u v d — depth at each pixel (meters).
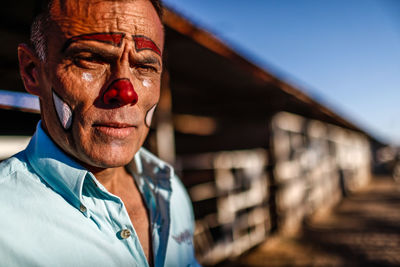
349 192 11.26
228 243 3.99
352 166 12.95
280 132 5.60
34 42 0.75
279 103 4.99
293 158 6.32
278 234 5.23
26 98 1.93
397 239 5.05
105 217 0.77
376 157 24.30
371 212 7.37
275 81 3.90
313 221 6.55
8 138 2.33
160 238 0.94
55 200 0.71
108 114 0.71
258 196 4.89
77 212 0.72
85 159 0.73
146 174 1.08
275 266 3.91
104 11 0.71
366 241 5.00
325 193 8.51
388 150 25.56
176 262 0.94
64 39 0.70
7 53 2.24
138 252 0.79
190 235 1.11
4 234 0.60
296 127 6.70
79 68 0.70
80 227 0.70
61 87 0.70
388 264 4.03
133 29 0.75
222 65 2.99
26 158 0.76
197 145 5.98
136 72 0.78
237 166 4.42
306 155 7.27
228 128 5.59
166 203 1.01
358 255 4.36
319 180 8.12
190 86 3.88
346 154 12.38
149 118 0.86
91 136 0.71
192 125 5.89
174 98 4.56
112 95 0.69
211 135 5.80
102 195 0.78
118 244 0.76
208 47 2.41
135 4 0.76
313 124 8.29
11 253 0.60
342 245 4.81
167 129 2.71
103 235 0.74
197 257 3.42
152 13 0.81
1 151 2.32
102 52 0.71
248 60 3.04
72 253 0.67
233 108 5.39
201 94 4.42
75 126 0.71
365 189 12.16
